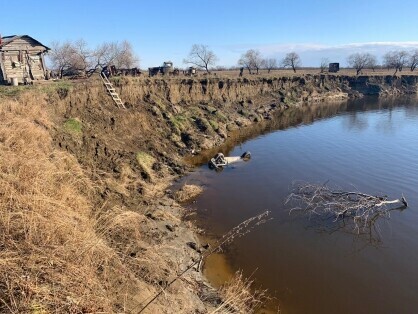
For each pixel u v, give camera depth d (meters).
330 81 80.56
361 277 14.69
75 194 11.57
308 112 58.31
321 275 14.82
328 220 19.42
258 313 12.59
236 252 16.38
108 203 15.22
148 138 30.72
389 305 13.09
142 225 15.19
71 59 40.91
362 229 18.48
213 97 49.81
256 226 18.78
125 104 33.72
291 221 19.38
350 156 32.25
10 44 29.55
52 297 6.51
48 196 9.59
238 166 29.36
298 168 28.88
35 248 7.13
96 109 28.67
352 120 51.25
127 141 27.75
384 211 20.34
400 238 17.64
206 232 18.17
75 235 8.02
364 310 12.84
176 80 43.97
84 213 10.76
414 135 40.53
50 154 14.55
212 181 25.66
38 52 31.44
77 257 7.61
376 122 49.44
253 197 22.73
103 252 8.55
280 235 17.94
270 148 35.69
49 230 7.81
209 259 15.61
